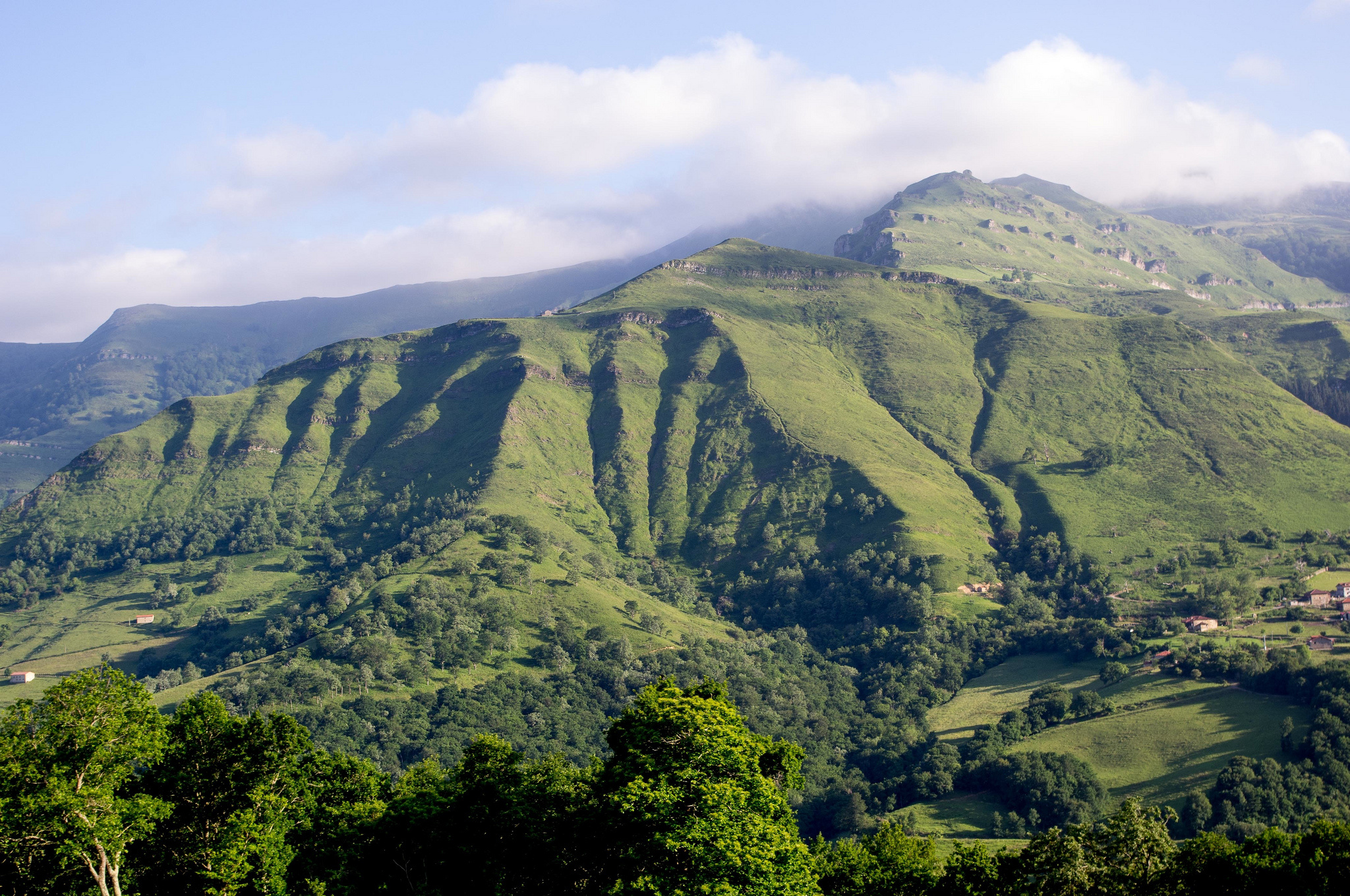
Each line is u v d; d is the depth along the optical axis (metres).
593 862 62.53
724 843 55.44
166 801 61.22
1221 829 138.88
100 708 57.03
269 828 61.47
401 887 65.69
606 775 65.81
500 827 65.81
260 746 68.75
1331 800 138.88
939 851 145.12
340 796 73.19
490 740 74.12
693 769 61.72
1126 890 64.50
